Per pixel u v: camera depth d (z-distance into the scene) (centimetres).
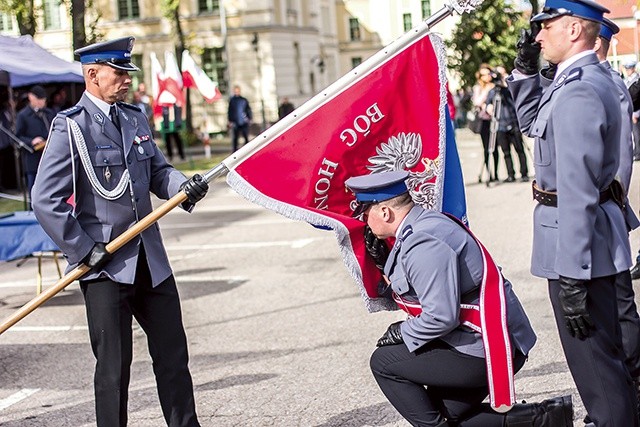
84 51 473
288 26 4359
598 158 404
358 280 443
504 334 401
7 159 1859
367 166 454
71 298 961
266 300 892
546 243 433
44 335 816
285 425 556
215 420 573
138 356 734
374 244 436
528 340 420
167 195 496
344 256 443
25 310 464
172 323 488
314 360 684
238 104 2620
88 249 461
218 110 4281
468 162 2159
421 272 398
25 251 895
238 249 1195
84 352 755
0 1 2391
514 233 1147
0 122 1816
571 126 405
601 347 422
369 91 450
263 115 3966
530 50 466
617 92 424
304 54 4497
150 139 496
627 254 428
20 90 1845
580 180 403
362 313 814
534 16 437
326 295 893
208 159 2639
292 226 1363
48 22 4050
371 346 709
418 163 457
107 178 472
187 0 4294
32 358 744
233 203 1695
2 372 709
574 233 405
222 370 678
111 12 4350
